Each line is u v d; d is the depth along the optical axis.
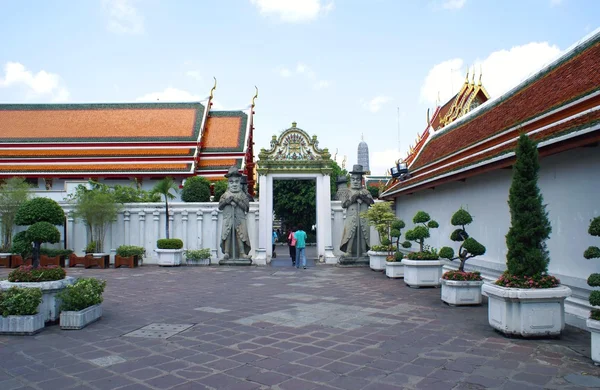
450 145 16.94
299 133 21.70
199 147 35.22
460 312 9.37
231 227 20.27
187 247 21.08
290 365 6.01
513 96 13.32
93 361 6.27
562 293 7.12
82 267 19.44
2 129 35.88
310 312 9.44
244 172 35.66
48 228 8.98
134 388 5.25
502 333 7.44
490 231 12.27
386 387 5.21
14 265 19.45
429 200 17.69
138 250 19.78
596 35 10.00
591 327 5.91
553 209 9.50
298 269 18.61
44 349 6.87
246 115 39.25
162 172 33.31
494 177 12.03
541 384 5.25
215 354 6.54
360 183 20.73
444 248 10.55
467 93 20.39
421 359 6.21
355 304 10.34
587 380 5.37
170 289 12.91
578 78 9.74
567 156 9.02
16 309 7.72
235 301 10.85
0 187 22.23
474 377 5.50
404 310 9.60
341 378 5.51
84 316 8.21
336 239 22.16
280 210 42.00
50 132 35.94
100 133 36.03
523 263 7.48
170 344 7.09
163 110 38.06
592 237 8.27
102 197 19.91
